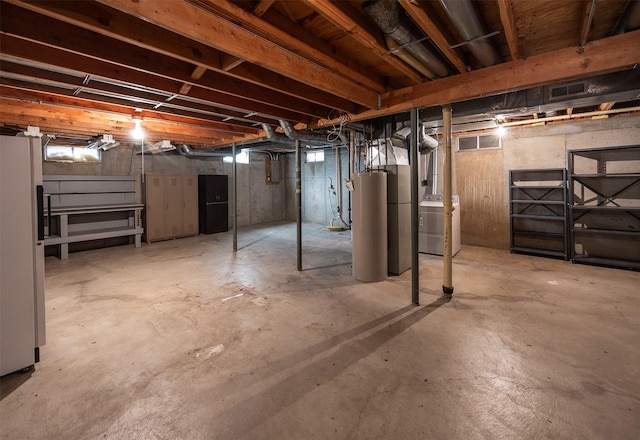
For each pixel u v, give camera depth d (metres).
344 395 1.75
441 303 3.02
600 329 2.44
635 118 4.18
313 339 2.38
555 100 2.77
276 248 5.74
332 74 2.55
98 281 3.83
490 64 2.39
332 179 8.64
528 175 5.05
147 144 6.24
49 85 2.71
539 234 4.88
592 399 1.67
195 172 7.88
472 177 5.59
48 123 3.95
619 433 1.44
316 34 2.14
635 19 1.81
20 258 1.94
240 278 3.92
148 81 2.59
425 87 2.77
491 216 5.46
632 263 4.07
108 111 3.43
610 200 4.30
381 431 1.49
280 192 9.93
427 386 1.81
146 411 1.64
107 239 6.09
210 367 2.03
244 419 1.58
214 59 2.21
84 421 1.58
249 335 2.45
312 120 3.90
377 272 3.72
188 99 3.01
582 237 4.57
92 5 1.58
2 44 1.88
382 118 4.14
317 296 3.26
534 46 2.32
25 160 1.96
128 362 2.10
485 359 2.07
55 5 1.45
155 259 4.95
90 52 1.93
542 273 3.95
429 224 5.09
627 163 4.25
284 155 9.91
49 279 3.92
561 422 1.52
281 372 1.97
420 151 5.13
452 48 2.10
